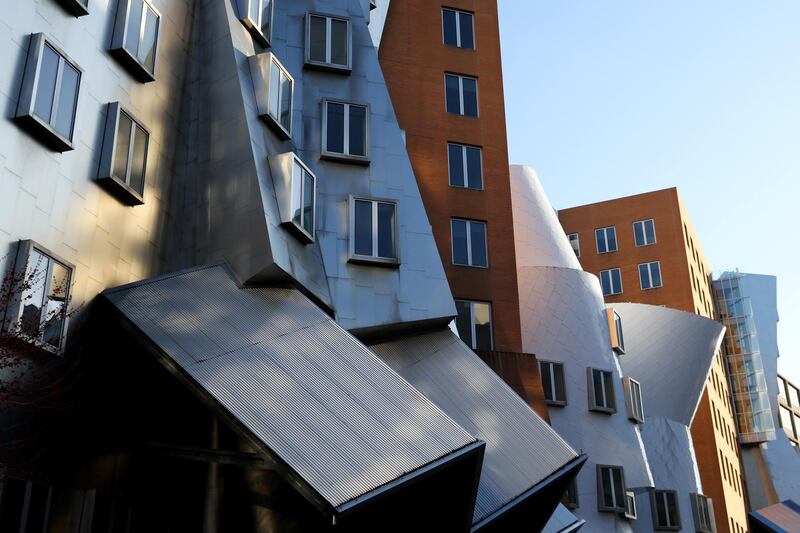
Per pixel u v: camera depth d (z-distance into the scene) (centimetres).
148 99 2184
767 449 9194
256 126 2303
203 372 1716
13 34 1728
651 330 5922
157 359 1769
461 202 3625
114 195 1986
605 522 3884
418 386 2406
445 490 1852
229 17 2434
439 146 3703
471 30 4022
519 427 2420
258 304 2023
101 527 1738
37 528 1609
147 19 2195
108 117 2000
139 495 1878
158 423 1908
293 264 2188
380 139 2742
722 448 7300
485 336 3425
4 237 1627
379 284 2500
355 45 2889
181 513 1947
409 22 3925
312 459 1590
